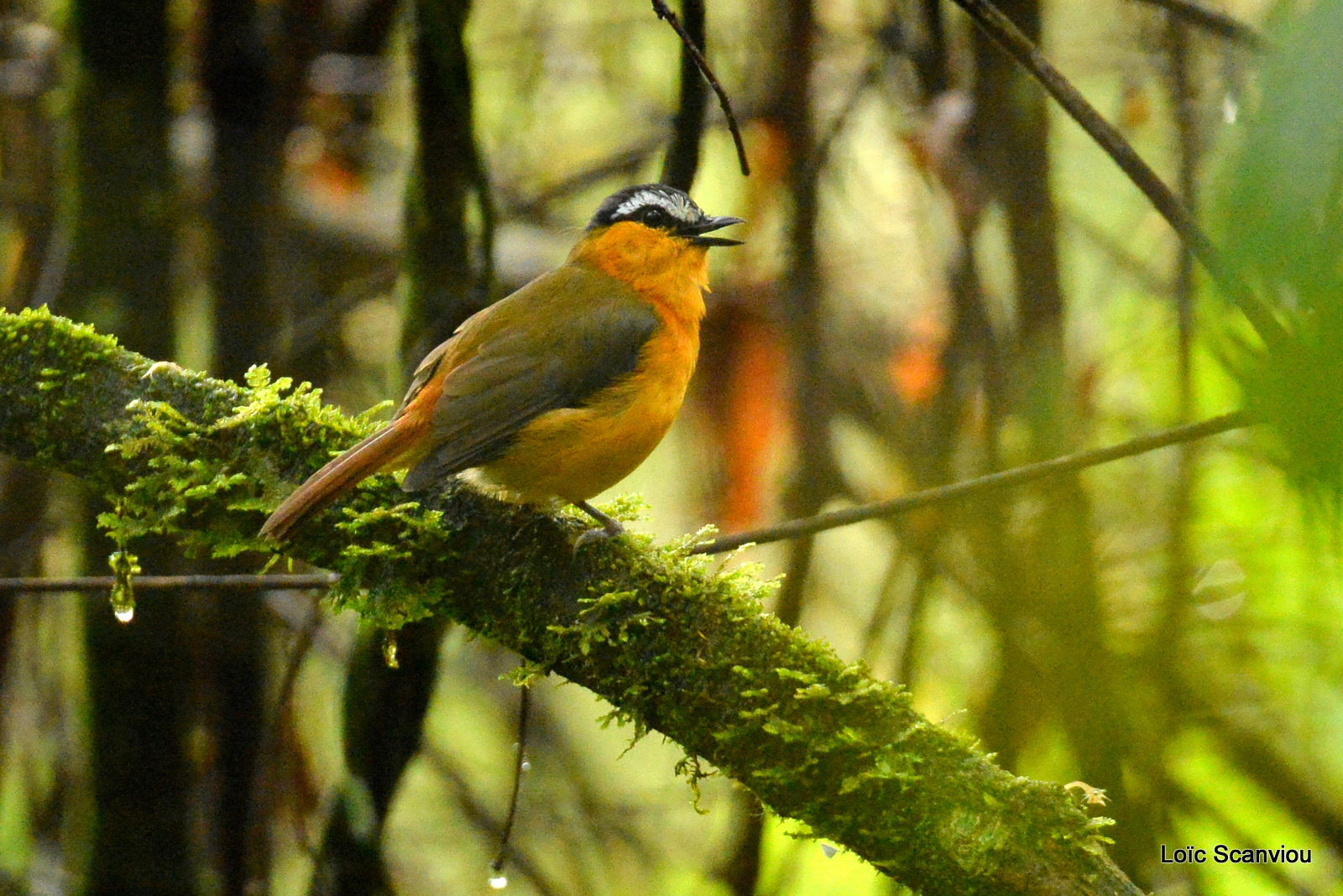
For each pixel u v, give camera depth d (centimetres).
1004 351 1060
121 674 980
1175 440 642
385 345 1375
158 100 970
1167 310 1140
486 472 730
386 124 1469
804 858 1265
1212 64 1150
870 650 1171
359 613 680
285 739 1077
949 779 554
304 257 1384
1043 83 602
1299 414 324
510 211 1317
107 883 981
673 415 803
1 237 1245
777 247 1180
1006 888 542
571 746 1400
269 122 1126
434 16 839
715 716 594
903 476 1258
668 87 1454
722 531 1230
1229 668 1126
